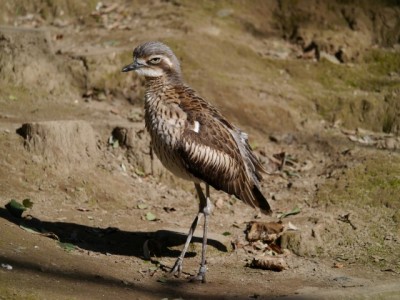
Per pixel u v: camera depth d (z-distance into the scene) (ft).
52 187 42.86
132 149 47.21
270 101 54.95
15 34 54.65
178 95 36.83
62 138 44.70
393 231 41.34
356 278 36.01
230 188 36.99
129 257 37.09
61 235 38.27
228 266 37.47
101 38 60.59
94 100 54.70
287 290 34.09
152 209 43.86
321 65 60.08
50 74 55.06
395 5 65.10
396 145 52.60
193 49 58.13
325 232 41.01
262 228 40.88
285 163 50.37
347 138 53.26
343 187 46.03
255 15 64.64
